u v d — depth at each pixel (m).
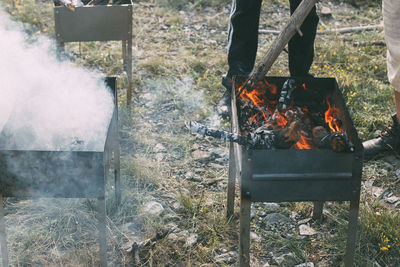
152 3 5.98
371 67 4.80
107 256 2.73
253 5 3.86
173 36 5.29
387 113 4.07
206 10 5.91
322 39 5.32
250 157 2.20
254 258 2.75
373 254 2.78
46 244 2.78
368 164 3.56
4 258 2.48
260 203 3.18
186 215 3.05
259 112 2.71
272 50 2.64
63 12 3.84
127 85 4.05
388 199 3.23
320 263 2.75
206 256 2.75
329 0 6.24
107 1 4.08
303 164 2.22
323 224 3.02
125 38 3.98
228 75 4.08
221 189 3.31
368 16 5.90
